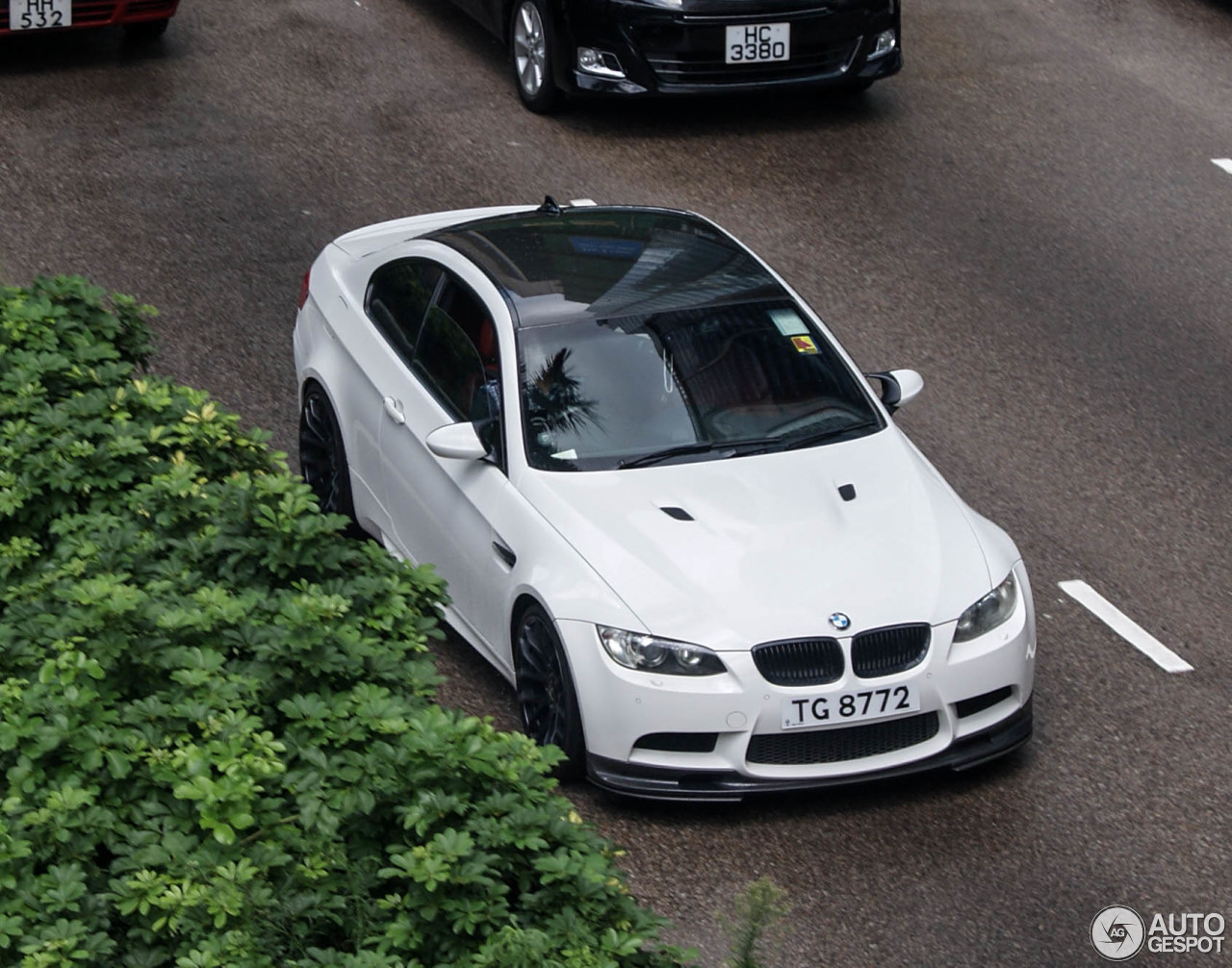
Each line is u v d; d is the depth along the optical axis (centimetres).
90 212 3306
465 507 1988
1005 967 1566
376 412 2211
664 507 1864
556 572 1811
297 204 3381
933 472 2038
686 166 3644
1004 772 1880
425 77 4062
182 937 1235
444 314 2172
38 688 1362
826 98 4038
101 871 1290
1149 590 2300
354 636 1469
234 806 1272
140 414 1948
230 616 1462
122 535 1653
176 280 3062
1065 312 3109
